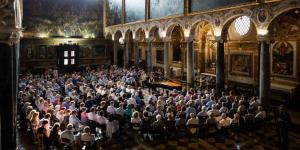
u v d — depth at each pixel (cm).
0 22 862
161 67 3769
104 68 3900
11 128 923
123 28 3700
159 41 3775
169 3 2739
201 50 3108
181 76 3278
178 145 1283
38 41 3762
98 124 1339
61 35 3972
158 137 1351
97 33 4253
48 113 1270
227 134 1402
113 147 1255
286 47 2161
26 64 3697
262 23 1789
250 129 1455
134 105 1589
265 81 1798
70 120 1266
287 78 2175
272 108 1817
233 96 1727
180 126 1303
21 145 1274
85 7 4119
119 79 2698
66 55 3875
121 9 3728
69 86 2206
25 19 3703
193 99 1677
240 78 2594
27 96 1717
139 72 3084
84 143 1116
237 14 1970
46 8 3834
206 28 3009
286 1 1616
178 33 3369
